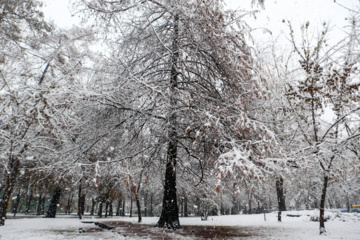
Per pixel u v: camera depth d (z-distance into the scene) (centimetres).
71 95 791
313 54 880
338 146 836
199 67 1088
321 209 848
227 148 886
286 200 3050
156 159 1056
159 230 909
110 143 1028
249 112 980
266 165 731
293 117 994
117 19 917
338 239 694
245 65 848
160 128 918
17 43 1227
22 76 1144
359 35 627
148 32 1016
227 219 1827
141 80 848
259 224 1330
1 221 1138
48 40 1382
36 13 1296
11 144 1024
